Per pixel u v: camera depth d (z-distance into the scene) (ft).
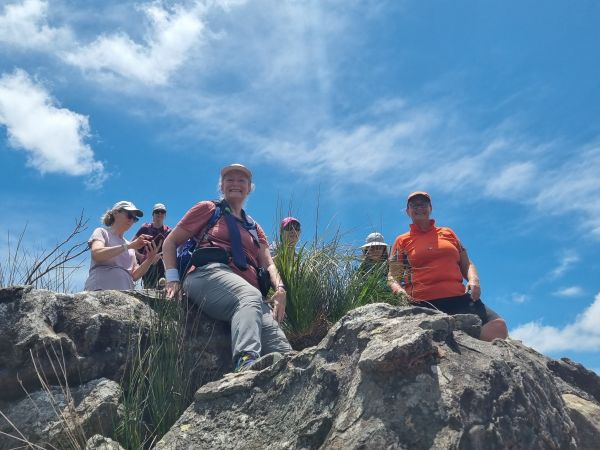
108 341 9.37
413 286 12.03
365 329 7.62
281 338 10.07
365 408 6.76
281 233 12.75
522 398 7.16
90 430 8.43
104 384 8.89
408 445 6.38
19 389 8.82
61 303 9.50
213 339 10.23
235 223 10.89
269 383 7.97
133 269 12.44
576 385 10.39
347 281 12.41
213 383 8.32
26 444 8.39
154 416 8.89
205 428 7.80
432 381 6.80
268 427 7.48
